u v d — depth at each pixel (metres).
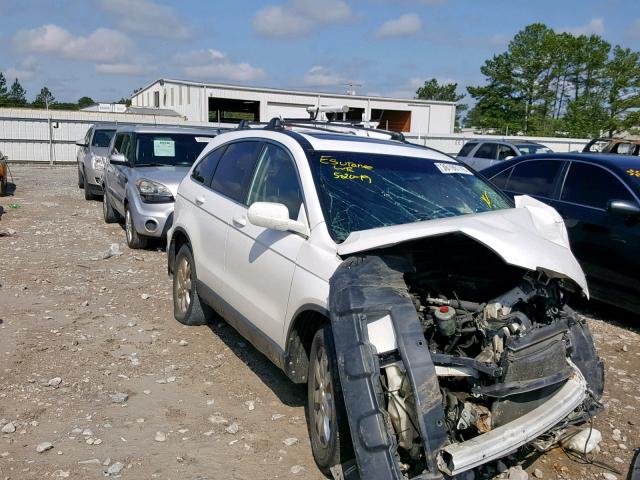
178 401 4.55
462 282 3.97
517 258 3.36
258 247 4.46
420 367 3.03
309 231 3.98
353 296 3.25
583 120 61.09
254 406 4.51
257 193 4.82
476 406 3.30
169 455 3.83
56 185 19.14
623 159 7.02
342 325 3.23
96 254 9.10
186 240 6.07
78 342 5.59
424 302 3.79
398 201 4.30
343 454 3.48
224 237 5.07
